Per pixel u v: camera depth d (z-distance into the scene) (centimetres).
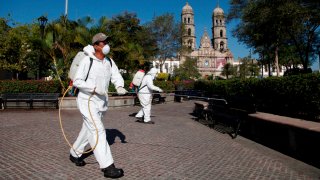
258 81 1118
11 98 1430
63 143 654
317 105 797
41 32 1733
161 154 584
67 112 1312
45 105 1477
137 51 2262
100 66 450
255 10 1847
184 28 4869
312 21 1753
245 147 677
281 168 509
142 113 1048
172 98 2303
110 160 434
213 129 936
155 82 2203
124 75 2291
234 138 788
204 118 1114
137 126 944
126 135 777
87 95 447
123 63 2131
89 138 444
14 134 755
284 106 970
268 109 1062
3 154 552
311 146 617
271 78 1020
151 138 746
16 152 568
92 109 444
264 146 693
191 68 7181
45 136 732
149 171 471
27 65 2609
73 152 485
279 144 712
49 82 1562
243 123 891
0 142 656
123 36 2088
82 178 426
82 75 438
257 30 2069
